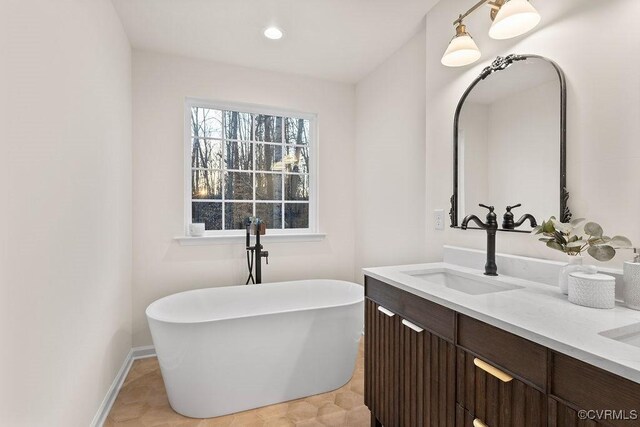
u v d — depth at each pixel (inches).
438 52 78.5
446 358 44.8
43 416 42.8
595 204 47.7
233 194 114.6
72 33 52.7
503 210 62.2
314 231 123.8
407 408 52.9
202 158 110.7
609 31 46.0
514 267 58.1
